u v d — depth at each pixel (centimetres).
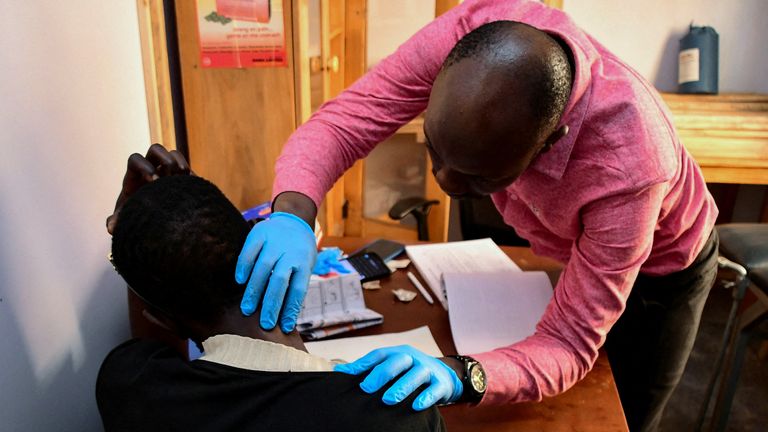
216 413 54
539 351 83
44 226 89
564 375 83
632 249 77
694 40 228
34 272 87
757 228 148
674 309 108
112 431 58
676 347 112
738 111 222
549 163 79
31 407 87
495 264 131
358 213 225
